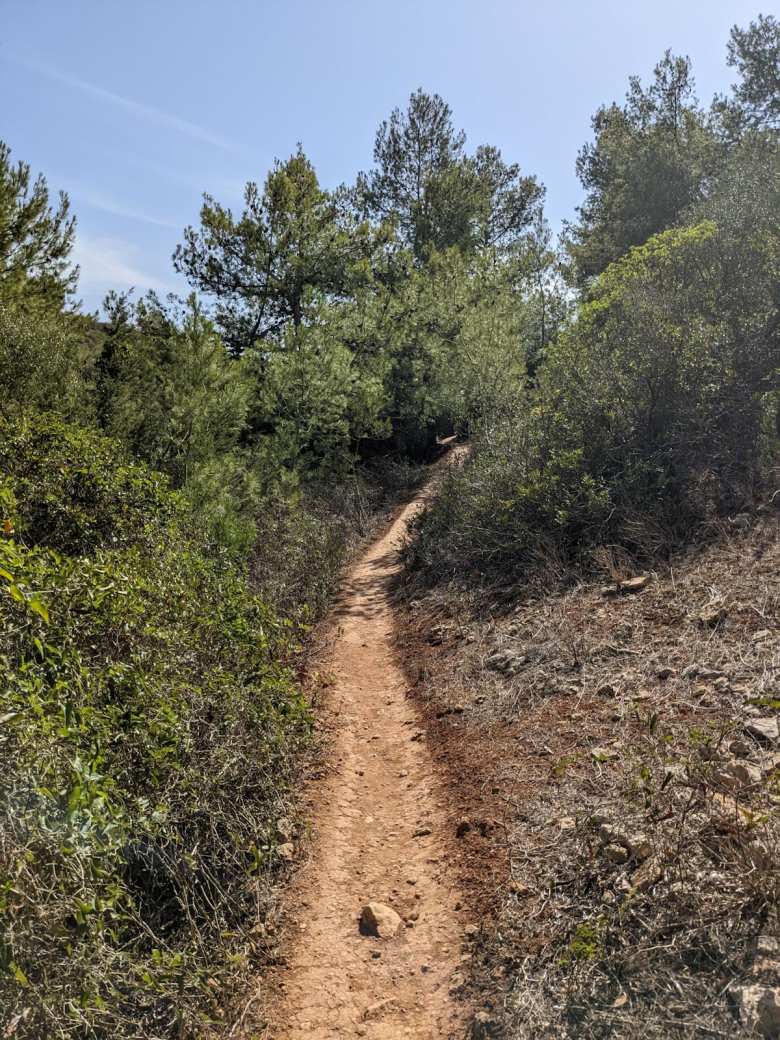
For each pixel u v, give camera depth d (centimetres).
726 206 1339
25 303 1215
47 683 394
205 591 611
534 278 2670
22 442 740
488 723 588
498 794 486
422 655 796
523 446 1028
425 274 2419
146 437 1154
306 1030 339
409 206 3014
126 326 1335
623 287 1147
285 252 2138
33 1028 277
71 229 1409
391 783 555
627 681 554
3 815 298
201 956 361
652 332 921
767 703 376
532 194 3353
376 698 723
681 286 1029
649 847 362
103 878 327
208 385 1264
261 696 535
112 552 605
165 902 394
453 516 1115
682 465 828
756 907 310
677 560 706
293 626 865
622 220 2636
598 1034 290
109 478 735
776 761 397
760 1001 266
